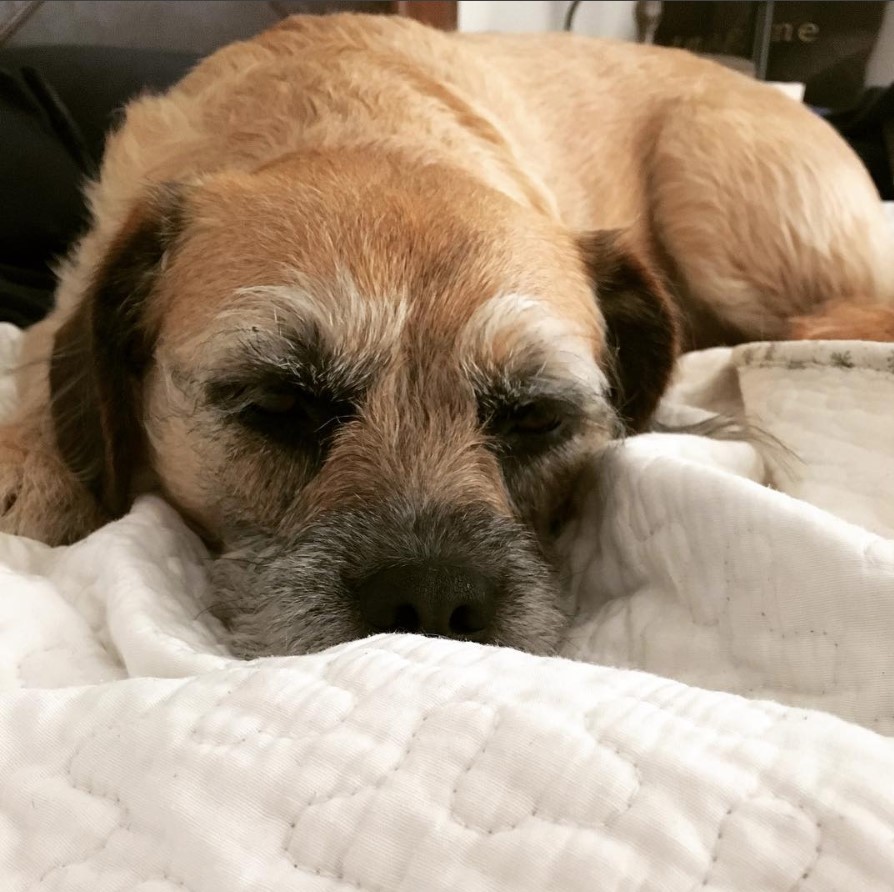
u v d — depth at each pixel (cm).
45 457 29
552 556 28
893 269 49
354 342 25
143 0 59
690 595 22
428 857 14
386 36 40
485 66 43
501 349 26
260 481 26
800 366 32
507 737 15
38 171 42
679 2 110
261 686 16
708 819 14
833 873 13
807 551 20
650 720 15
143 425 29
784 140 47
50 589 22
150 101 38
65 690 17
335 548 24
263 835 14
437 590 22
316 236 25
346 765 15
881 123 77
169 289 27
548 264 28
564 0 107
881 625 19
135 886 14
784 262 46
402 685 16
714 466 27
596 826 14
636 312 32
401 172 28
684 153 46
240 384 25
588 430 29
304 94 33
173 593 23
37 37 54
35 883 14
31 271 42
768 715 16
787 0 103
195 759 15
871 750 15
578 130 45
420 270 26
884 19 101
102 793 15
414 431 26
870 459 28
